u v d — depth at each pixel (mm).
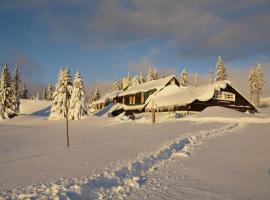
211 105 48625
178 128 25266
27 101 111812
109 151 15336
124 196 8195
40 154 16250
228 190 8633
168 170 11102
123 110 62750
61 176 10430
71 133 30641
